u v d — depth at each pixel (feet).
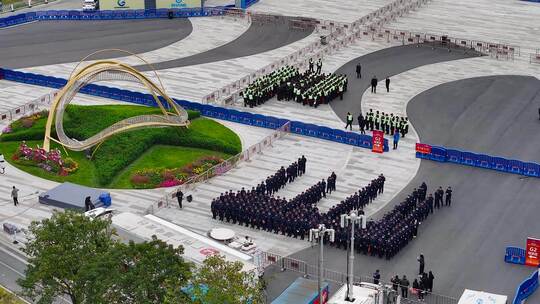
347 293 314.55
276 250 385.29
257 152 480.64
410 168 464.65
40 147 483.92
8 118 526.57
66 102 481.46
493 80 594.24
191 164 460.96
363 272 367.86
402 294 350.43
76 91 483.51
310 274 367.04
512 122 524.52
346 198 421.59
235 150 478.59
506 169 458.50
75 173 457.27
